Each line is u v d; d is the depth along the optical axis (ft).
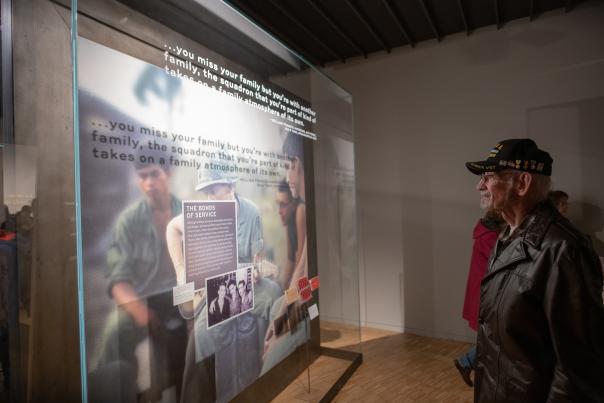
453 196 12.26
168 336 5.49
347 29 11.95
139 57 5.09
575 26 10.54
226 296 6.53
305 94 9.06
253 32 7.11
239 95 6.86
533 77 11.08
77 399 5.20
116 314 4.81
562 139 10.71
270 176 7.74
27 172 4.77
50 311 4.99
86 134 4.47
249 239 7.09
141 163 5.09
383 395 8.61
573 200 10.56
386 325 13.39
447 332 12.41
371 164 13.55
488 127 11.70
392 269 13.25
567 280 3.16
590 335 3.07
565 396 3.03
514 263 3.66
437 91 12.46
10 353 4.71
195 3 5.89
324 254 9.93
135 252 5.01
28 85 4.74
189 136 5.81
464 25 11.66
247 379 7.07
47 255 4.97
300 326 8.83
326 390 8.39
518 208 3.87
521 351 3.49
